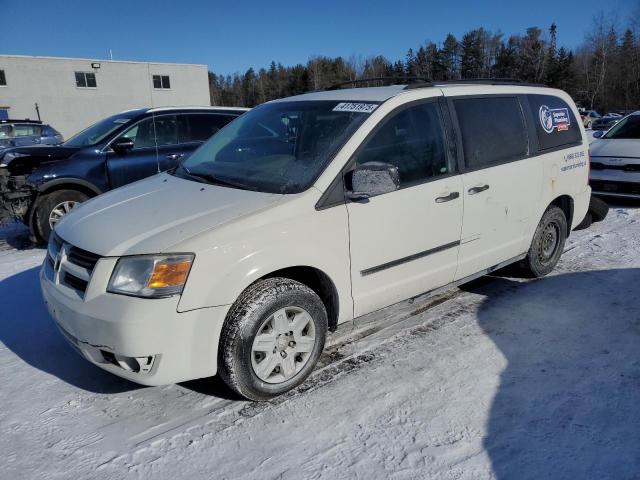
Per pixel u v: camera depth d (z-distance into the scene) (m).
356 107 3.43
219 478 2.40
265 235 2.77
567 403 2.91
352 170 3.11
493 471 2.41
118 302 2.56
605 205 6.68
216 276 2.63
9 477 2.42
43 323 4.03
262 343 2.85
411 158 3.42
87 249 2.77
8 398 3.04
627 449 2.53
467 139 3.79
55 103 35.84
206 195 3.15
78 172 6.15
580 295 4.40
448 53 72.00
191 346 2.63
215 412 2.89
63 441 2.67
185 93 40.00
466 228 3.76
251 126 3.93
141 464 2.50
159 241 2.64
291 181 3.10
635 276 4.82
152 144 6.68
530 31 66.81
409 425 2.75
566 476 2.37
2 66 33.91
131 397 3.05
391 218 3.26
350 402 2.96
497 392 3.02
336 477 2.39
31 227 6.17
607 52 56.72
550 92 4.71
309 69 78.31
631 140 7.89
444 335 3.73
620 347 3.52
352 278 3.17
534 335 3.71
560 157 4.57
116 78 37.38
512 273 4.87
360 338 3.70
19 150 6.14
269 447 2.60
